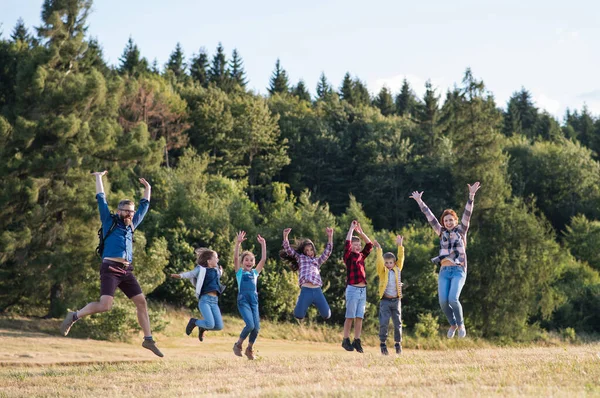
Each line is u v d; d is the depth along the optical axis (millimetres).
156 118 67875
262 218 54281
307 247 12336
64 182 32562
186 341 31156
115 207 32562
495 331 44031
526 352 14500
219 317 11461
